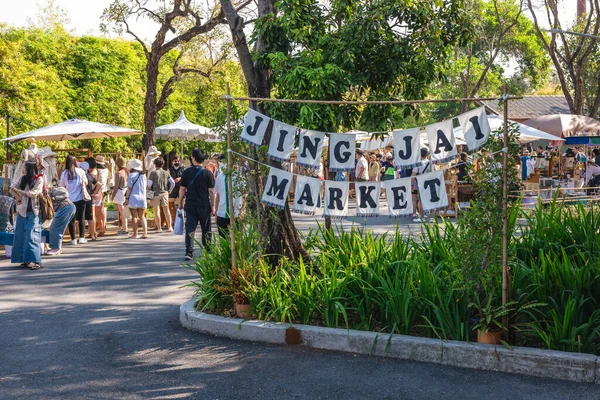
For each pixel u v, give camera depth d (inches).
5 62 965.2
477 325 224.5
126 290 354.9
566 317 215.3
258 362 227.3
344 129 378.6
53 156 604.1
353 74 351.3
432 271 255.8
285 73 324.2
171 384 207.5
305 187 264.2
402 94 374.0
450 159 240.7
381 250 281.0
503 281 223.3
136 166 595.2
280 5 325.4
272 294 258.8
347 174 920.9
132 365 226.7
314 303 253.4
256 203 287.1
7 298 337.1
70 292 350.9
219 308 278.8
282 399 193.8
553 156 1176.2
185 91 1268.5
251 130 269.0
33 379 213.2
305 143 262.8
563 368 206.2
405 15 347.9
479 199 230.8
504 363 214.2
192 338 257.8
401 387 201.6
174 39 898.7
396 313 238.5
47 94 1027.9
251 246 295.9
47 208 442.0
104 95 1127.0
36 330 273.6
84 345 250.8
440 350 222.8
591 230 287.6
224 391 201.0
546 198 664.4
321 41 340.2
